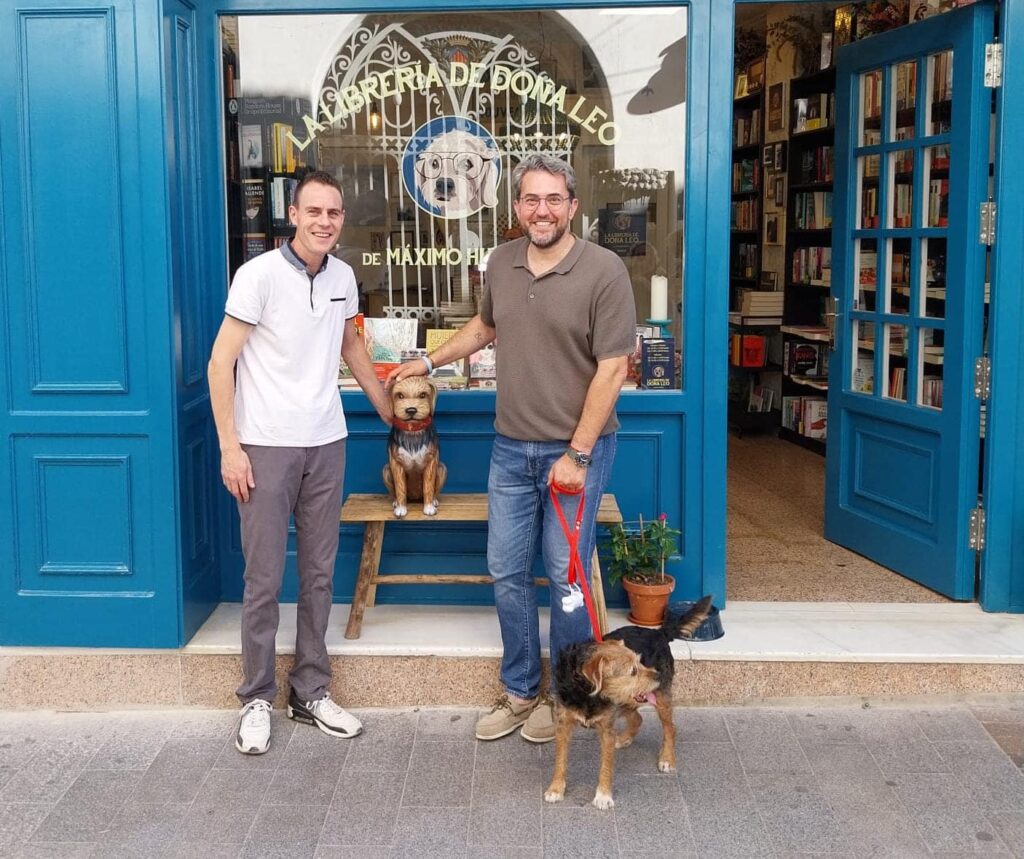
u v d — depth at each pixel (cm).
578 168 377
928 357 417
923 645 351
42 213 333
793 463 686
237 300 299
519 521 316
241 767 312
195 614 359
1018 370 374
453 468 385
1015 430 377
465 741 327
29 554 346
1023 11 362
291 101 377
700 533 379
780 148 766
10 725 341
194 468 362
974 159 378
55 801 294
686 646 346
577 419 304
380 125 379
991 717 338
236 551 387
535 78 374
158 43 326
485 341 340
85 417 337
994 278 373
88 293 335
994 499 380
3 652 347
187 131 355
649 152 373
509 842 273
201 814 287
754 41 799
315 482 319
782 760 313
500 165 380
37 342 337
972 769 306
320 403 315
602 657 272
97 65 327
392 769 310
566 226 293
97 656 347
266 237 383
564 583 309
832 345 482
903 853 267
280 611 379
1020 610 383
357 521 355
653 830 278
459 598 386
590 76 372
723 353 371
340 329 321
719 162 365
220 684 349
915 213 419
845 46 462
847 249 468
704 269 368
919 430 418
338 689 347
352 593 390
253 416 309
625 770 309
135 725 340
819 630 364
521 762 315
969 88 378
